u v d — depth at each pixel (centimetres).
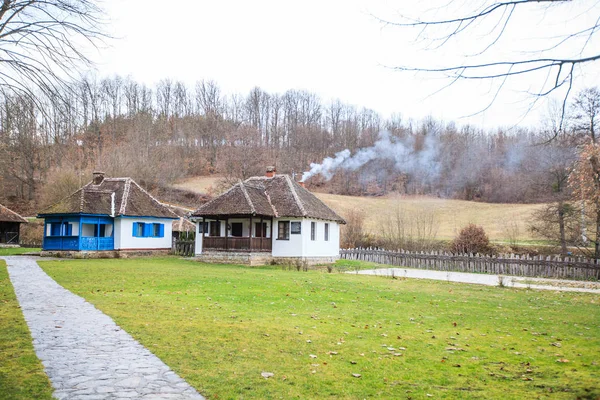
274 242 3628
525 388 704
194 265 3131
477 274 3206
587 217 3372
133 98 10344
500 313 1456
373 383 714
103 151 6612
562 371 799
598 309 1591
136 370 745
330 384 704
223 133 10481
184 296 1577
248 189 3678
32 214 6303
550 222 3656
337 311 1386
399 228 4950
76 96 1227
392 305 1549
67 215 3666
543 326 1238
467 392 682
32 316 1159
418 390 688
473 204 7706
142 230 4006
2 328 1019
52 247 3681
